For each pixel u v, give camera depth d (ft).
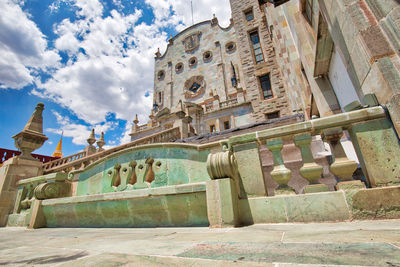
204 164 13.55
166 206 11.59
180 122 41.24
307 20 18.80
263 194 10.04
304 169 9.78
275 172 10.22
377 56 8.39
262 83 62.85
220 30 95.14
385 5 8.50
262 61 65.57
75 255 5.27
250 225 9.32
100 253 5.33
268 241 5.48
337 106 19.71
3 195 22.89
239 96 64.18
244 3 74.79
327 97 20.27
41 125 28.07
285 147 17.29
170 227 11.21
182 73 98.22
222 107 65.26
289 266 3.34
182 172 14.14
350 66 11.26
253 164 10.75
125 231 10.69
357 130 9.09
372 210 7.86
